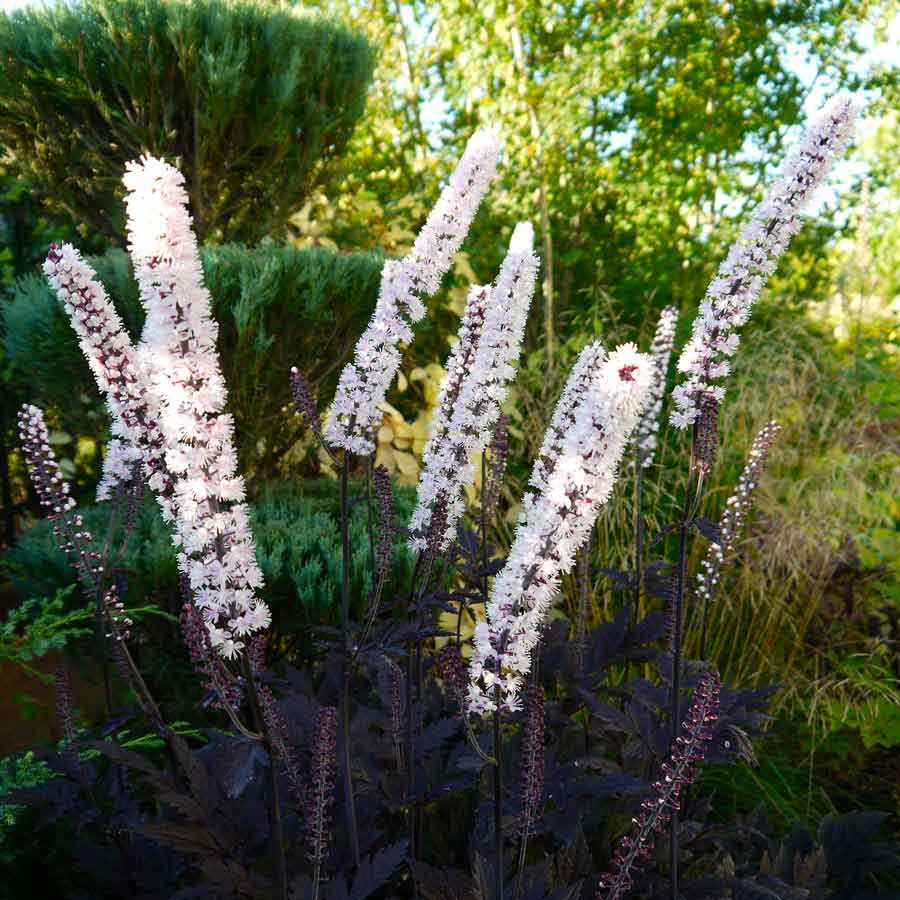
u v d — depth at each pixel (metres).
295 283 4.43
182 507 1.58
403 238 6.77
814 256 7.75
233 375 4.45
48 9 4.95
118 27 4.85
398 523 3.84
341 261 4.65
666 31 7.51
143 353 1.63
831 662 4.21
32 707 3.83
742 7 7.68
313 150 5.62
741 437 5.29
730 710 2.63
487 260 7.25
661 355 3.41
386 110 8.44
